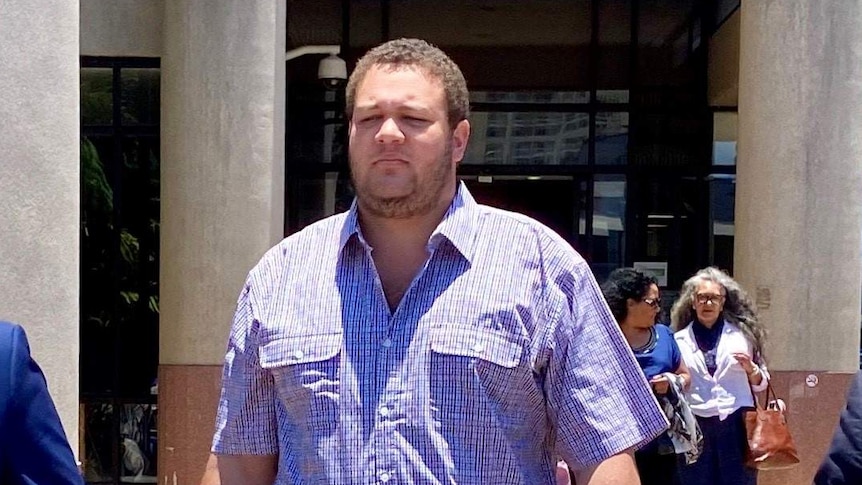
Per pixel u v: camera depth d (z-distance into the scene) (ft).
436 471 7.16
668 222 32.07
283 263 7.97
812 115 24.18
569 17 32.27
